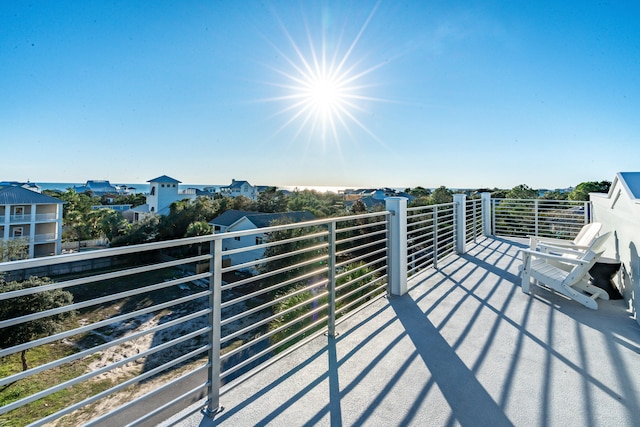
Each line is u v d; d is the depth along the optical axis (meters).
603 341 2.47
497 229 8.44
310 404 1.76
